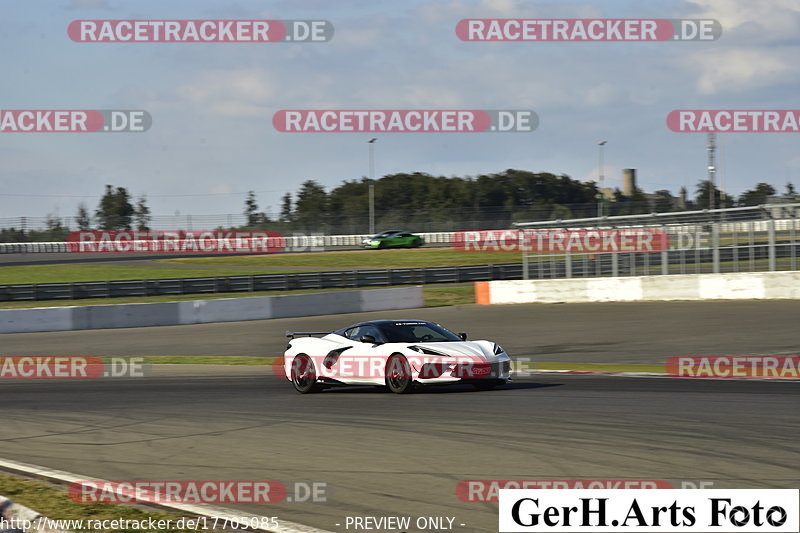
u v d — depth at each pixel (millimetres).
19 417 20344
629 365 27375
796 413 15930
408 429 15945
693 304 43219
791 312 37344
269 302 52062
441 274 67312
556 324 40812
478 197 150875
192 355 37031
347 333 23359
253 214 106375
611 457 12648
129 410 20828
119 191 132625
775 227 42219
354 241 106250
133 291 63594
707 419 15602
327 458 13625
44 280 76062
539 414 17094
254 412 19484
